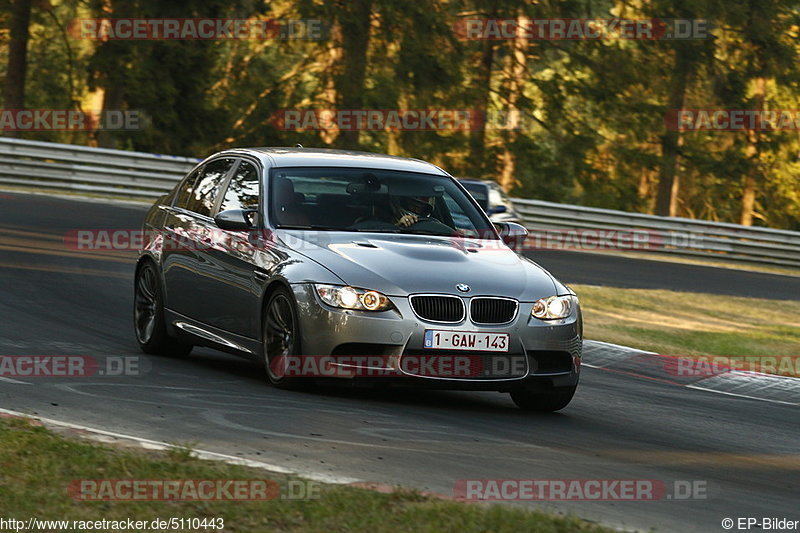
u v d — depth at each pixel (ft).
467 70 445.78
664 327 177.37
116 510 52.75
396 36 422.41
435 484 64.03
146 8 415.64
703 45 468.34
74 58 515.09
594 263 274.16
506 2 437.99
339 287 88.38
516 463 71.87
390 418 83.51
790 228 635.25
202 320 103.19
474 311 88.74
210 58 454.40
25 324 118.62
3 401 78.84
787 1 488.44
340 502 55.57
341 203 99.45
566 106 506.48
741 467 78.64
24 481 56.54
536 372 90.63
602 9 476.95
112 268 173.68
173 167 304.09
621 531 55.11
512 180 486.79
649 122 470.80
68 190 290.15
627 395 110.73
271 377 93.45
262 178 101.09
